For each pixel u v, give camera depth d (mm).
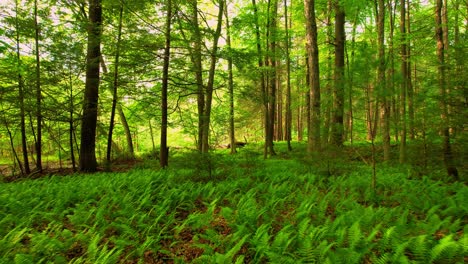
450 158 8648
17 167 16672
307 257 4129
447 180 8633
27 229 5559
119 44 11109
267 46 16672
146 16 11766
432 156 9094
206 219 6062
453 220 5781
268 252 4277
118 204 7379
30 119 13039
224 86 13000
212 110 17969
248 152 11992
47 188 8750
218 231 5902
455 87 8328
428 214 5762
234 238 4938
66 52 11797
